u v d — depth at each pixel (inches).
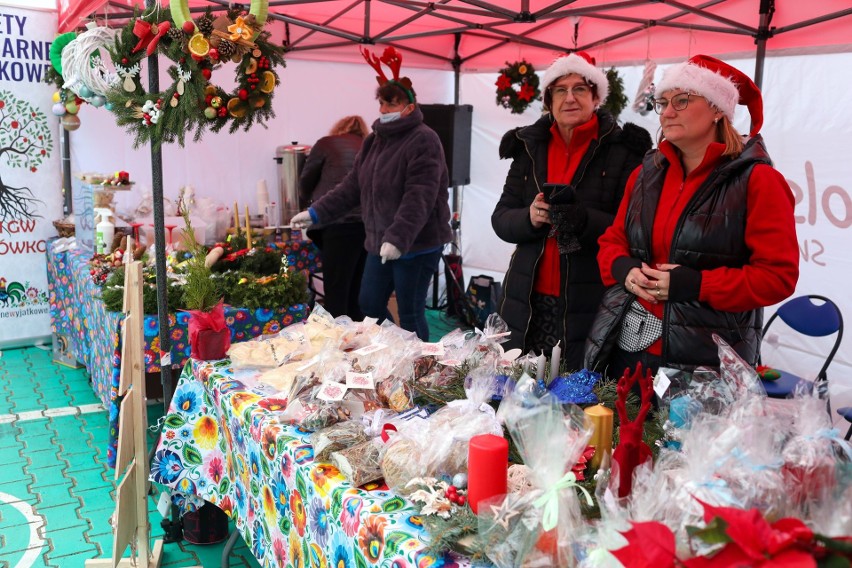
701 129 78.9
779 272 74.7
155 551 105.4
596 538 42.9
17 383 185.9
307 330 94.8
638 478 45.1
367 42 210.5
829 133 150.0
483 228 266.4
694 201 80.2
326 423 69.2
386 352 78.1
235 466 83.4
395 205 150.6
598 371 89.0
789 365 163.8
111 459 122.9
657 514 41.8
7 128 206.8
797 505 42.6
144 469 96.5
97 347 155.0
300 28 225.3
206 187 231.3
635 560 35.7
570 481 44.1
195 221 190.2
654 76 193.5
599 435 54.6
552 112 106.7
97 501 124.5
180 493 103.7
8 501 123.6
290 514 67.4
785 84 157.9
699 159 81.7
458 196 275.4
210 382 90.0
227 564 98.7
